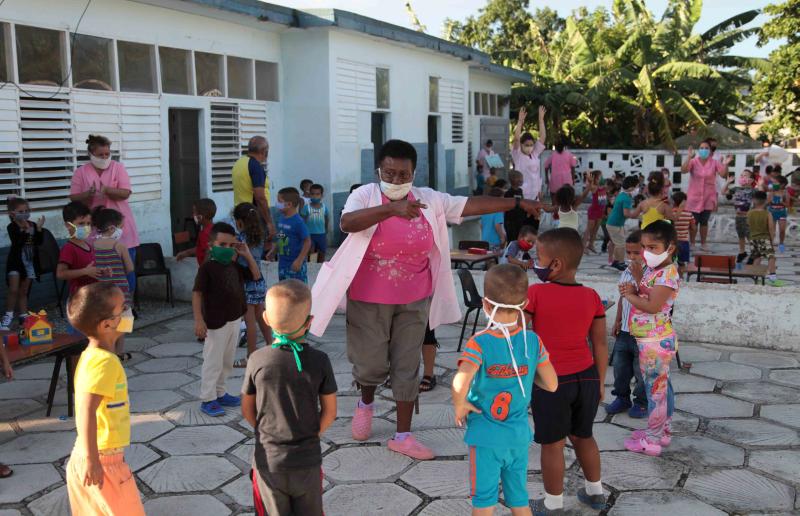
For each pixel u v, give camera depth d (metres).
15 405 5.52
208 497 4.10
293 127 12.67
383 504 4.00
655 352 4.48
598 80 22.27
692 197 13.16
